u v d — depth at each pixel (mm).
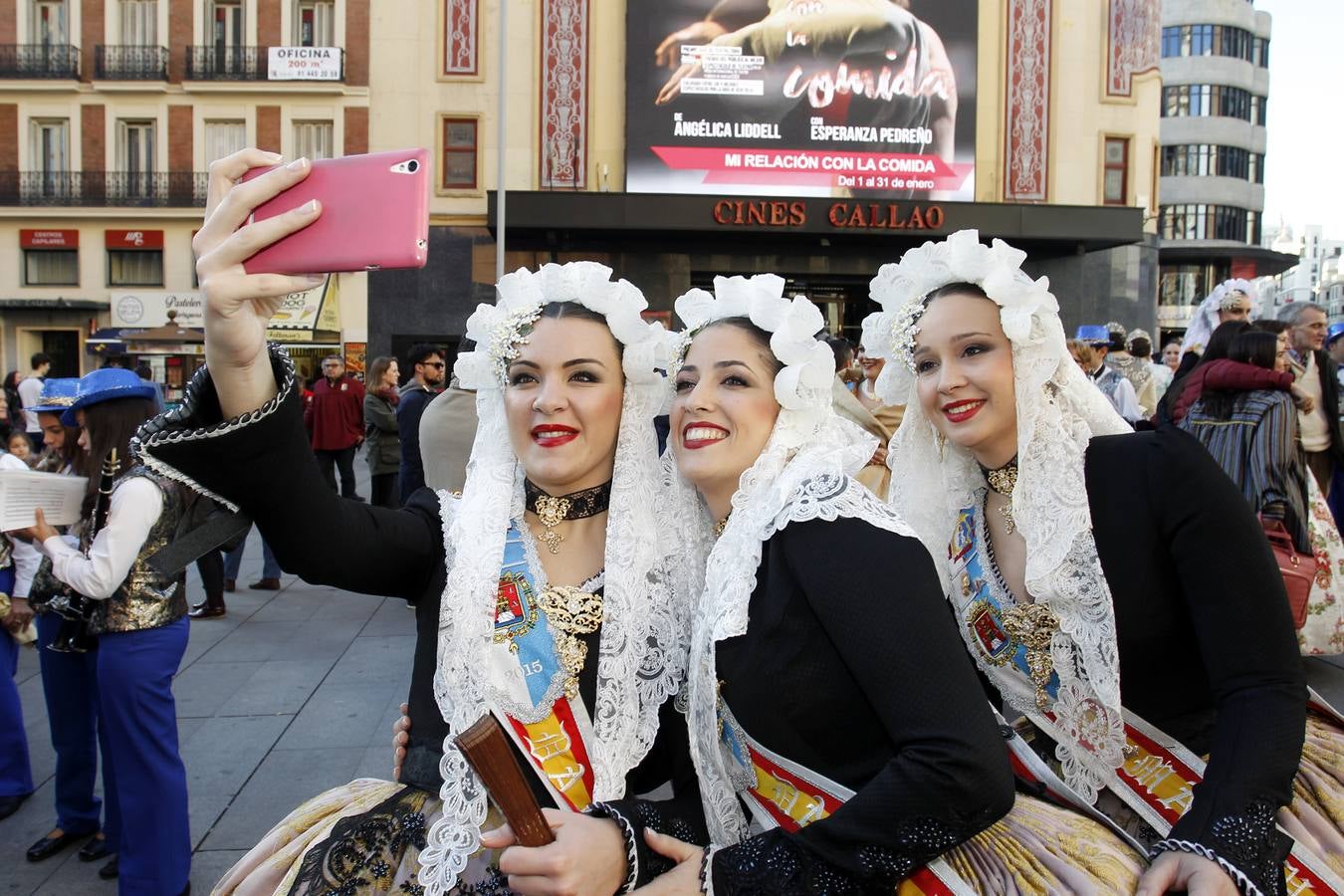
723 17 16953
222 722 4305
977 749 1189
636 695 1490
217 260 1223
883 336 1937
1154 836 1612
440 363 6660
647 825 1340
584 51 17500
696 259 18203
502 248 8859
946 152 17344
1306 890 1506
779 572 1362
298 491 1363
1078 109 18094
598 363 1556
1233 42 41531
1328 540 4559
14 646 3490
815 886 1197
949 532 1865
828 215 17094
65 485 2807
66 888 2992
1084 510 1597
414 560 1576
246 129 19469
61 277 20594
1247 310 5340
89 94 19766
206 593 6055
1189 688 1633
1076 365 1729
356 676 4969
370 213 1212
